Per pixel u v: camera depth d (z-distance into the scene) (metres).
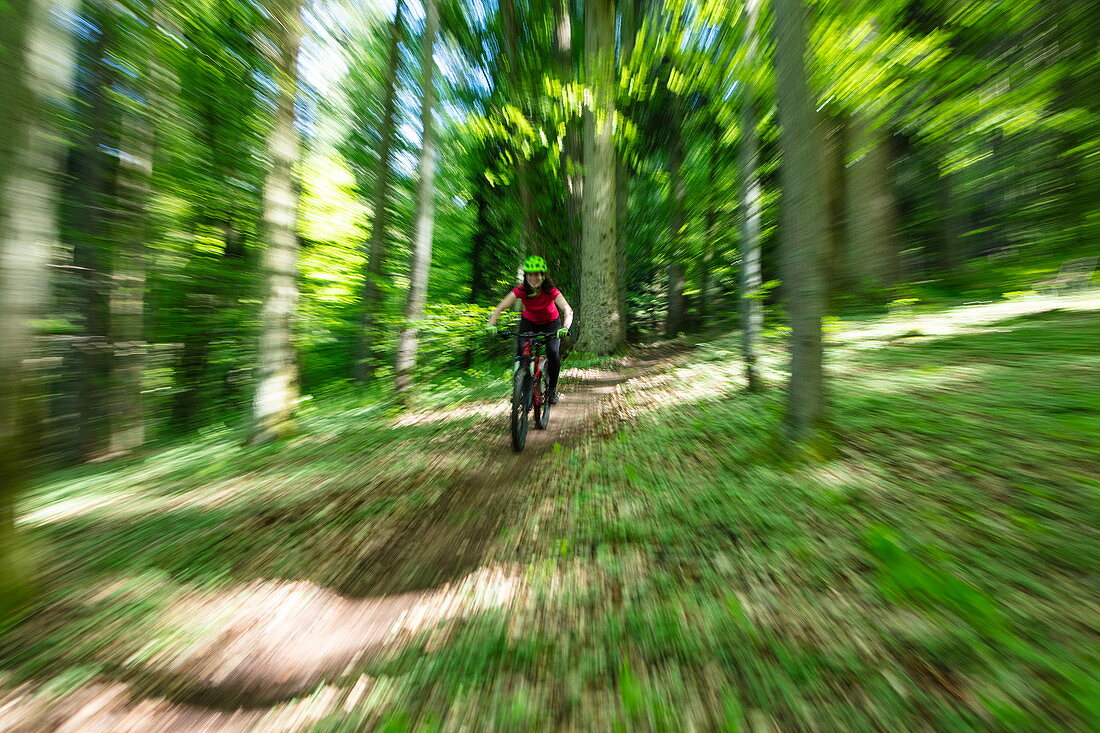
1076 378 5.62
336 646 2.59
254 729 2.06
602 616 2.60
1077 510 3.08
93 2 7.61
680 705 1.99
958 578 2.57
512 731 1.95
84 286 9.41
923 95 6.20
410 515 4.16
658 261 20.00
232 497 4.84
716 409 6.71
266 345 7.27
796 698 1.96
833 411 5.77
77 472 7.18
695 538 3.33
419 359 11.75
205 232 11.00
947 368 6.93
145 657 2.53
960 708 1.83
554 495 4.36
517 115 12.09
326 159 14.12
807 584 2.68
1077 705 1.78
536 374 6.39
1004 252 7.49
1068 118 5.60
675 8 7.41
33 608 2.94
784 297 4.80
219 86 9.89
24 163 2.88
